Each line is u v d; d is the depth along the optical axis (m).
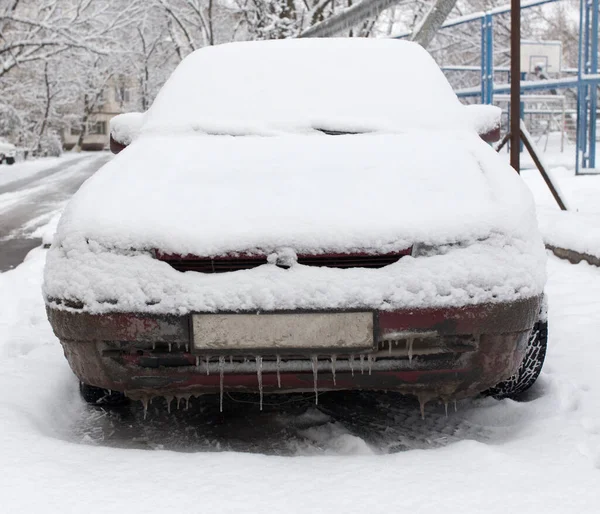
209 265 2.18
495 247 2.19
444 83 3.68
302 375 2.20
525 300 2.17
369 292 2.10
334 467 2.02
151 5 20.14
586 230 5.76
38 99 35.91
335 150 2.96
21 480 1.91
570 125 25.73
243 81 3.66
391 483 1.91
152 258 2.18
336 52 3.82
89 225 2.28
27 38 22.61
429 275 2.12
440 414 2.74
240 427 2.66
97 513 1.73
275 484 1.90
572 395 2.71
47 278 2.27
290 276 2.12
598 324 3.75
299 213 2.26
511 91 6.63
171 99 3.61
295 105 3.47
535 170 14.77
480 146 3.06
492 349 2.21
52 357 3.30
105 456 2.10
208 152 3.01
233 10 18.36
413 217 2.23
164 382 2.25
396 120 3.35
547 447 2.18
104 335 2.16
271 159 2.87
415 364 2.22
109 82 47.47
